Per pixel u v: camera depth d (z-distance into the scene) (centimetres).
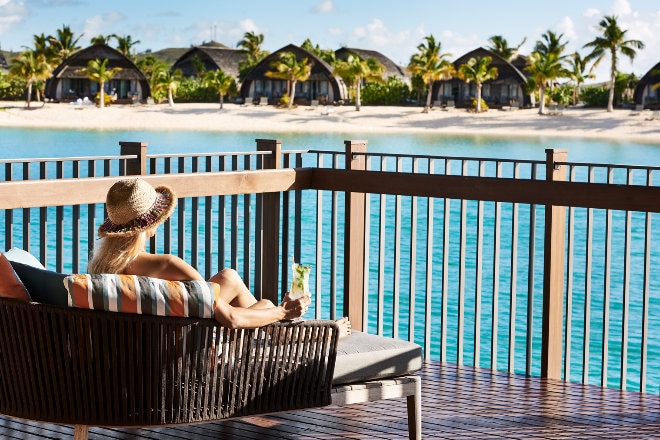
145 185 306
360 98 6003
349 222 571
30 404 291
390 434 385
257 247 580
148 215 303
